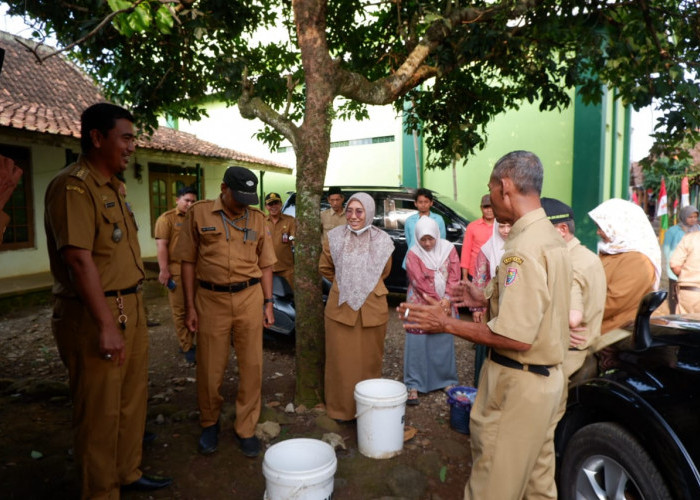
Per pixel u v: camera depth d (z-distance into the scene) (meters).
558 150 9.92
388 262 3.41
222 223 2.90
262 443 3.06
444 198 7.80
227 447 3.00
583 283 2.37
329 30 5.46
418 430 3.31
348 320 3.26
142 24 2.45
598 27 4.08
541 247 1.75
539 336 1.76
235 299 2.90
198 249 2.96
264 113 3.82
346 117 7.13
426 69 4.34
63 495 2.49
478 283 3.83
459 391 3.43
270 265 3.20
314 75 3.46
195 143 12.06
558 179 9.98
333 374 3.35
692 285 4.57
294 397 3.76
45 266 8.56
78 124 8.46
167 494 2.54
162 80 4.83
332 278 3.49
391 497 2.53
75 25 3.80
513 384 1.80
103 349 2.05
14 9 3.37
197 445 3.02
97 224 2.17
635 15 4.36
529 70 4.88
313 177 3.51
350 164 12.74
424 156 11.40
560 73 4.70
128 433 2.48
